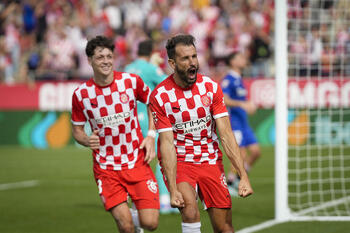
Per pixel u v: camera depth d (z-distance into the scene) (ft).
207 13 221.87
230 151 53.31
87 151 183.11
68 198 106.11
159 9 223.92
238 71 104.06
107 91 57.57
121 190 57.67
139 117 83.71
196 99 53.42
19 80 201.57
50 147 194.39
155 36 213.66
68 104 194.08
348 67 166.40
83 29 209.87
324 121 171.42
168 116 53.72
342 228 75.66
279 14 82.64
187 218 52.90
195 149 54.60
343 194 105.40
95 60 55.83
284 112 82.12
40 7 216.54
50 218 87.81
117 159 58.08
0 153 179.63
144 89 58.85
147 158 58.49
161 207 88.07
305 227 76.48
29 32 214.69
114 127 57.82
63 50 201.77
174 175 52.65
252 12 217.56
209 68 199.00
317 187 113.60
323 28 165.27
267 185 117.91
